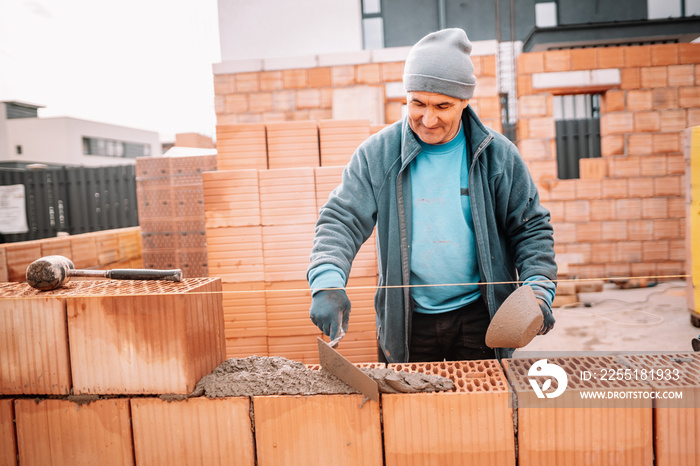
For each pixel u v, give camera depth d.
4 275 2.68
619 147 4.98
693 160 2.66
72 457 0.93
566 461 0.84
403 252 1.31
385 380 0.86
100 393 0.92
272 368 0.98
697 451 0.82
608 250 4.94
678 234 4.90
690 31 7.11
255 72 4.82
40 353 0.93
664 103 4.92
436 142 1.25
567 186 4.95
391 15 8.02
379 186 1.32
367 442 0.86
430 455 0.85
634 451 0.83
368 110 4.68
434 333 1.38
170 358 0.89
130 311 0.89
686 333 2.38
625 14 7.91
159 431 0.91
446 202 1.31
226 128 2.97
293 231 2.69
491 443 0.85
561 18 8.01
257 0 7.08
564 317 2.74
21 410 0.93
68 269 0.99
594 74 4.92
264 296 2.69
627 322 2.58
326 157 2.99
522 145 4.98
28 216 7.45
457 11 8.00
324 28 7.10
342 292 1.06
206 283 0.99
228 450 0.90
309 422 0.87
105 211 7.45
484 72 4.61
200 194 3.58
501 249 1.35
